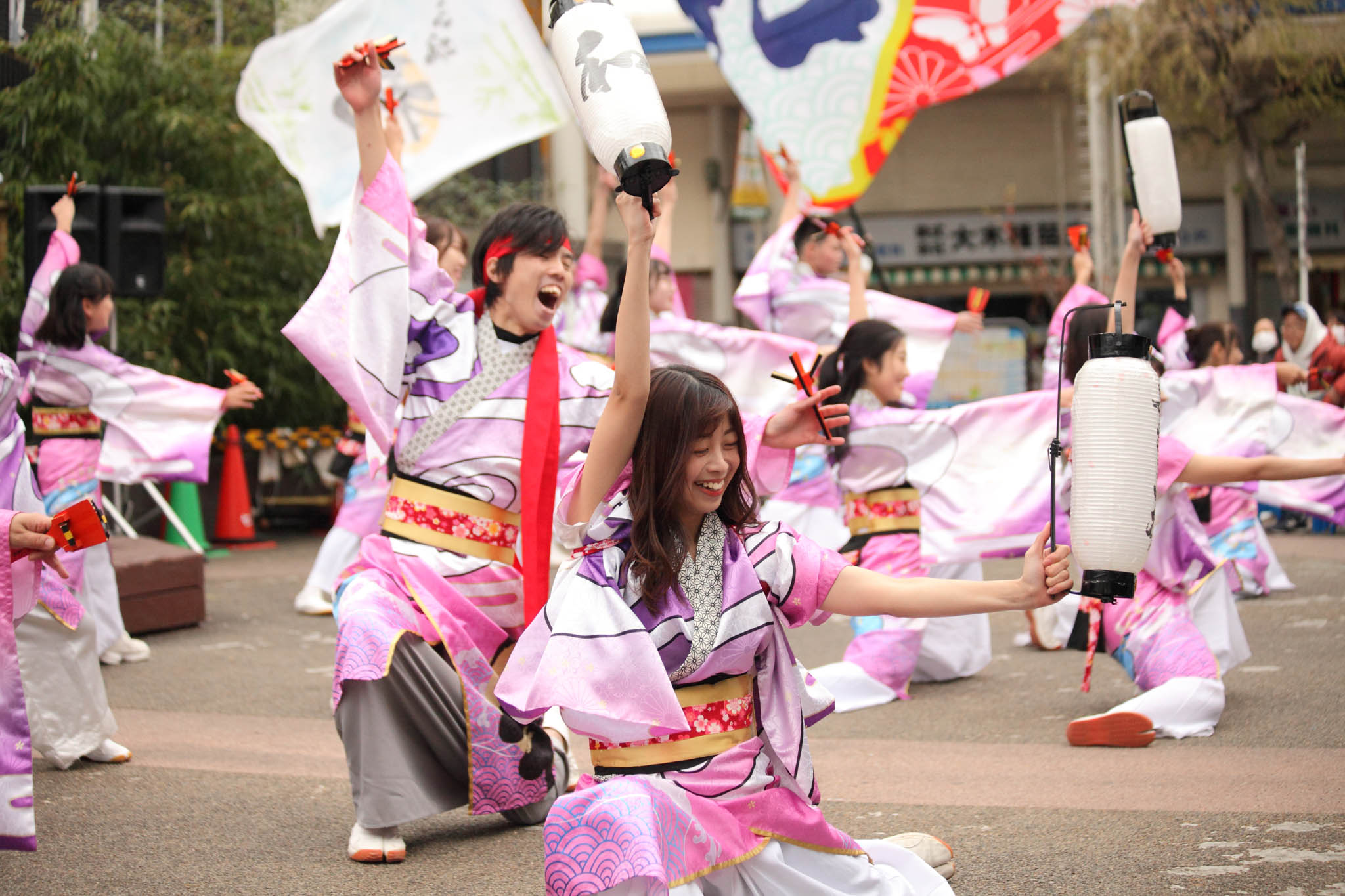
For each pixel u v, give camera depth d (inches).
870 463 211.5
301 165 268.8
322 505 518.6
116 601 259.3
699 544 100.1
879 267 299.6
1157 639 186.5
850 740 189.5
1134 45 624.4
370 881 131.4
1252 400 239.3
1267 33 631.8
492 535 144.0
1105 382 98.1
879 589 100.2
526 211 143.4
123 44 446.9
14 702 127.3
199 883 131.3
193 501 423.5
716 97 797.2
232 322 474.9
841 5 277.6
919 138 832.9
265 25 505.0
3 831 126.6
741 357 269.0
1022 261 825.5
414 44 260.8
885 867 105.8
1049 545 97.9
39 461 254.4
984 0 271.7
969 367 482.3
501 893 127.0
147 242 356.8
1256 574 307.1
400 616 139.3
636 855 88.1
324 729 203.6
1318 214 786.2
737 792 98.1
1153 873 126.0
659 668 95.0
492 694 145.1
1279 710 197.0
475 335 145.6
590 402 143.9
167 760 182.9
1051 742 183.8
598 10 101.5
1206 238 794.8
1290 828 138.8
